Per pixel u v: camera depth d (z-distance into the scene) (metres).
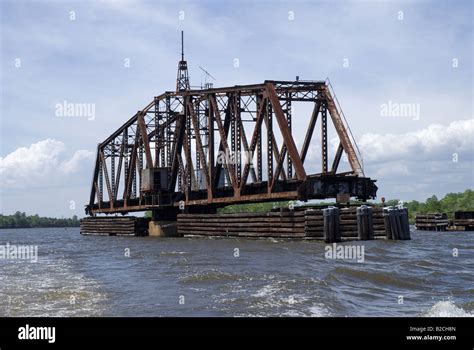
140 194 81.19
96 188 103.94
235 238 60.41
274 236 54.47
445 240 57.69
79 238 93.75
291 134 51.56
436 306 18.44
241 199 57.59
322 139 53.50
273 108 53.25
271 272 26.31
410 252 37.31
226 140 60.97
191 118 67.94
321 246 42.09
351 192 48.62
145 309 18.25
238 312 17.34
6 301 20.55
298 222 51.31
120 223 92.88
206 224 66.31
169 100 73.44
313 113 55.16
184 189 72.00
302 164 50.41
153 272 29.16
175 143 74.25
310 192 48.06
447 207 164.50
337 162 52.72
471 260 33.09
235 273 26.11
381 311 17.98
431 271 27.36
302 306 18.11
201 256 37.69
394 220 45.56
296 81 54.69
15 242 87.88
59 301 20.38
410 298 20.48
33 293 22.33
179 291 21.73
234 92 60.31
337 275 25.00
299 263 30.48
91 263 37.25
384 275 24.92
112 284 24.73
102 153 99.69
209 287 22.42
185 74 91.00
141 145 82.00
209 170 63.69
